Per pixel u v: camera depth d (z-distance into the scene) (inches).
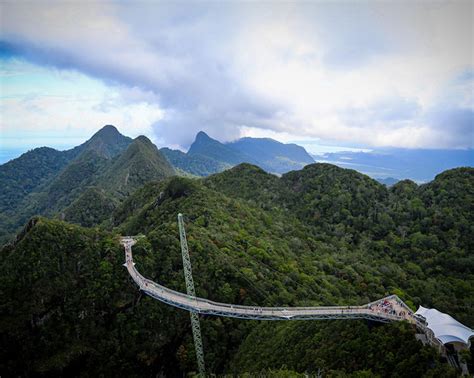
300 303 5167.3
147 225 7647.6
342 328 3959.2
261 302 5113.2
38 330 4719.5
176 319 5009.8
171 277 5221.5
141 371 4736.7
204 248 5674.2
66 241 5339.6
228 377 4131.4
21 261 5027.1
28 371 4468.5
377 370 3213.6
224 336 4982.8
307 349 4001.0
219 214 7327.8
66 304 4918.8
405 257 7549.2
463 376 2780.5
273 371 3769.7
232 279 5369.1
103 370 4633.4
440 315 3479.3
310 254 7357.3
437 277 6830.7
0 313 4650.6
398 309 4028.1
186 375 4729.3
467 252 7185.0
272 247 6727.4
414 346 3191.4
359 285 6378.0
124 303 4970.5
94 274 5137.8
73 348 4658.0
